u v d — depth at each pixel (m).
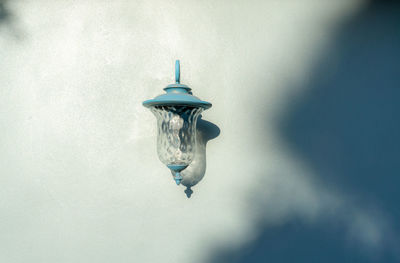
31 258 2.32
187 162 2.24
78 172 2.33
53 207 2.33
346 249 2.37
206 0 2.37
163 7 2.36
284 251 2.36
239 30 2.37
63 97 2.34
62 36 2.34
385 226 2.37
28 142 2.33
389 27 2.38
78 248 2.33
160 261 2.34
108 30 2.35
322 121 2.38
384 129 2.38
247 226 2.36
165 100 2.15
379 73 2.38
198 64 2.36
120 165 2.34
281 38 2.38
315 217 2.37
